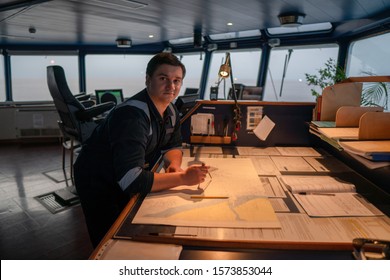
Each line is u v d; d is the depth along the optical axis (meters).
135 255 0.81
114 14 4.06
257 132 1.98
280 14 4.11
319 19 4.50
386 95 4.10
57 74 3.12
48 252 2.40
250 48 6.29
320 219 1.00
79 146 3.75
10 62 7.05
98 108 3.35
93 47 7.43
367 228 0.94
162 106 1.29
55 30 5.28
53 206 3.23
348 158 1.58
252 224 0.95
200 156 1.74
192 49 7.16
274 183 1.32
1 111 6.44
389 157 1.04
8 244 2.52
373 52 4.69
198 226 0.94
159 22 4.71
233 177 1.37
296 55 5.90
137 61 7.76
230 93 3.98
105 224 1.47
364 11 3.85
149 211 1.03
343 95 1.74
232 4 3.55
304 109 1.98
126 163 1.09
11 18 4.21
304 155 1.79
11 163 4.92
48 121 6.62
